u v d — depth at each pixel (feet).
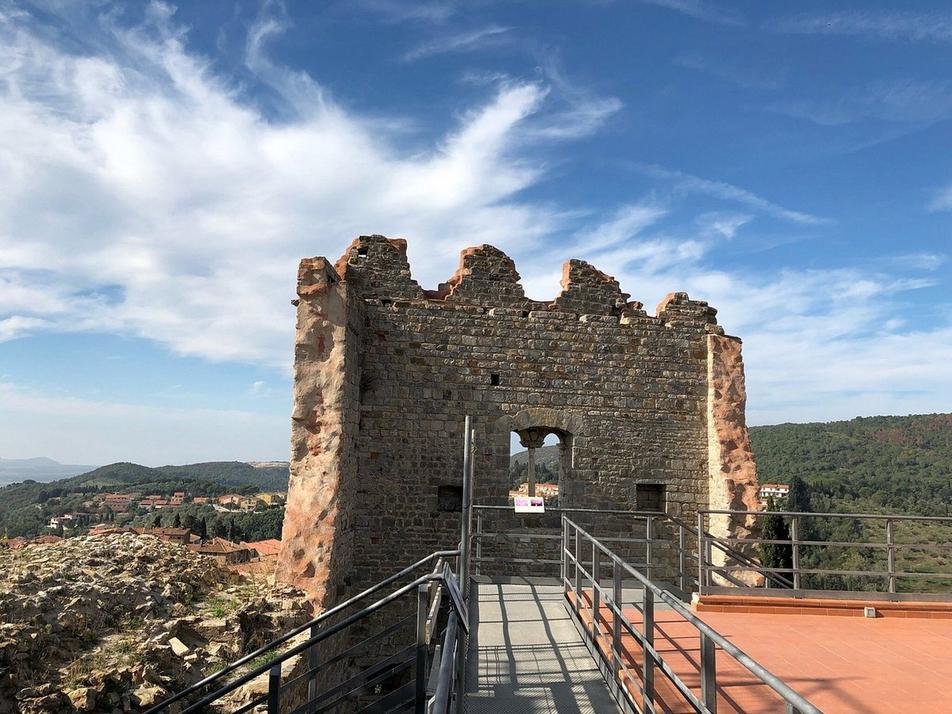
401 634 39.14
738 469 43.21
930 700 15.23
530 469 47.03
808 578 117.29
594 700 17.04
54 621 22.80
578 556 24.17
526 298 44.62
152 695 20.95
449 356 42.52
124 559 30.78
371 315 42.11
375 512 40.29
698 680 16.10
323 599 32.14
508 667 19.33
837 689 15.87
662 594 12.72
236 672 24.54
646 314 45.83
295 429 35.06
